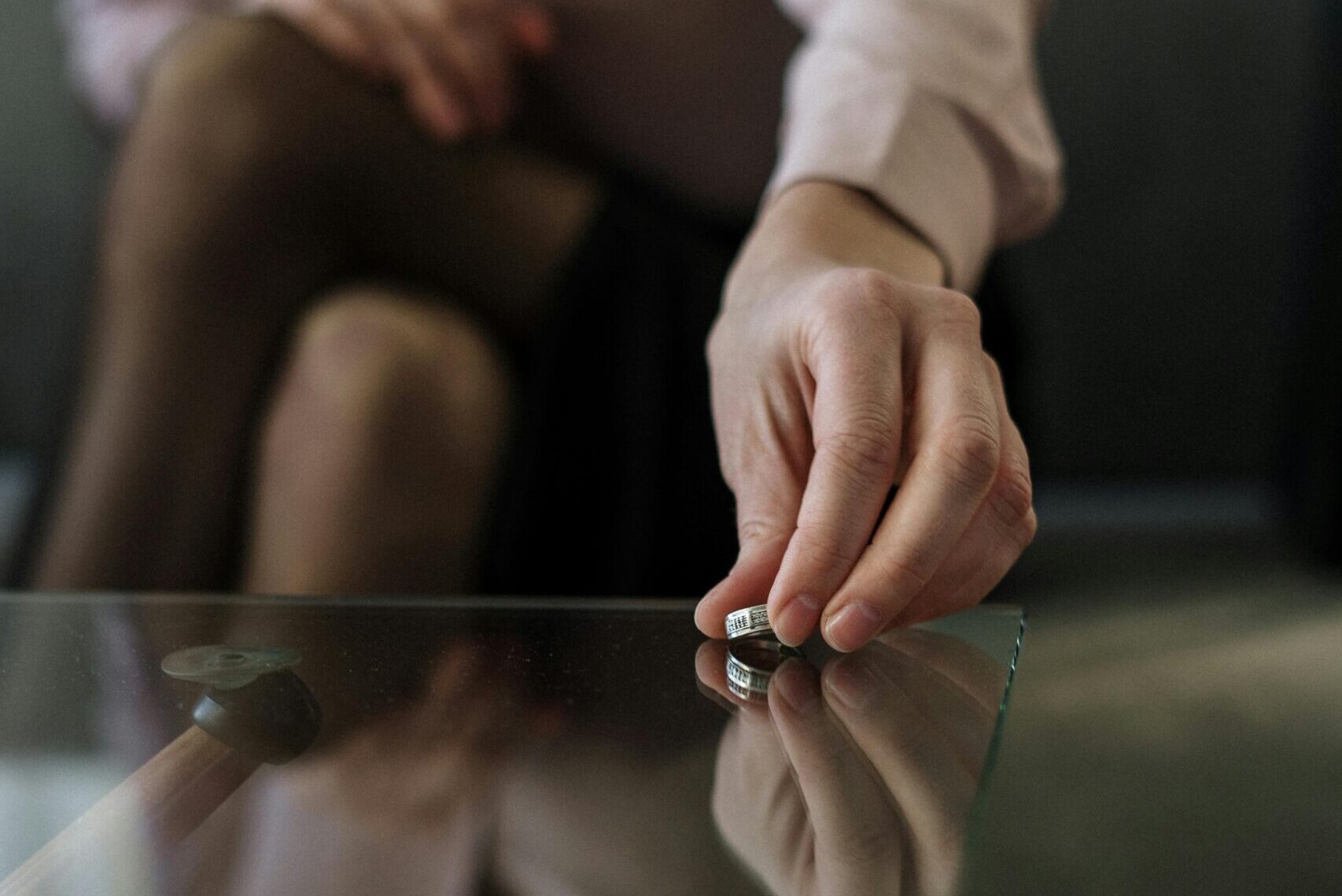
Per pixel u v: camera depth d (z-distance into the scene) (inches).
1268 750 47.6
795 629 19.9
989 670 19.0
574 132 42.7
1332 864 38.0
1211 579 72.6
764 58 41.7
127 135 42.0
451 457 41.6
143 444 40.9
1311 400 78.4
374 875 15.1
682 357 42.0
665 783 16.2
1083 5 83.4
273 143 40.6
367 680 18.8
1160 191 85.4
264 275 41.2
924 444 20.6
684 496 41.7
